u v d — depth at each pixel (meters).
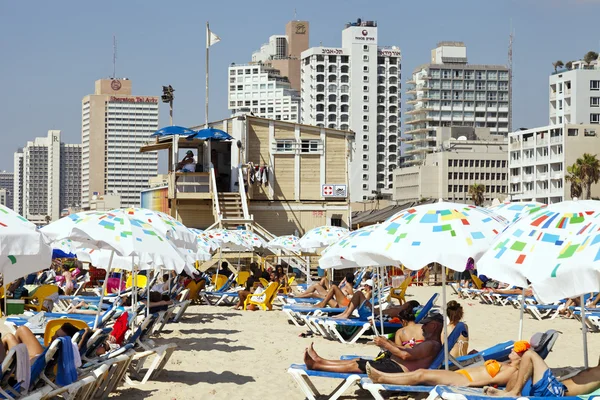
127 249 12.12
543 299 8.01
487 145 170.62
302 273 42.41
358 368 10.28
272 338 17.61
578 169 114.75
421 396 10.15
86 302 21.48
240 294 25.34
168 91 46.94
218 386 11.58
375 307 17.92
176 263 12.59
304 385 10.41
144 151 47.44
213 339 17.27
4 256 8.99
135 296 16.41
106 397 10.66
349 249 12.33
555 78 164.88
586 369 9.34
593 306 22.50
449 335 10.59
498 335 18.98
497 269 8.70
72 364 9.05
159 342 16.59
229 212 42.53
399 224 10.27
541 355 9.91
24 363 8.33
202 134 42.25
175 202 43.41
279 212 44.94
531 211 9.41
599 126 135.75
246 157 44.53
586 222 8.49
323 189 45.31
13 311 20.86
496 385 9.50
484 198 166.62
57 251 25.34
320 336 18.02
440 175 167.38
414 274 40.19
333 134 45.66
